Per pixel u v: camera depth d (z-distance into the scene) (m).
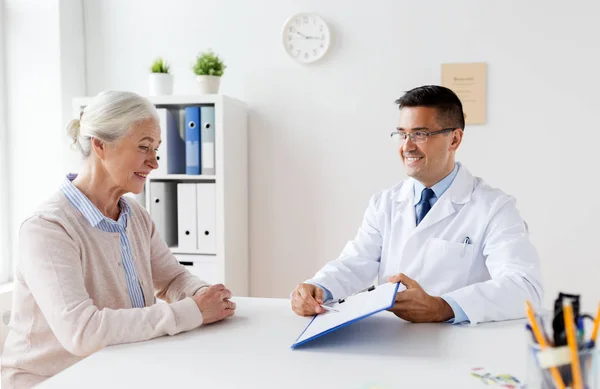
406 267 1.64
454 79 2.55
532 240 2.54
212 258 2.48
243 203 2.71
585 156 2.48
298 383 0.94
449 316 1.30
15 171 2.69
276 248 2.77
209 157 2.47
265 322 1.31
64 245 1.24
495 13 2.51
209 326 1.28
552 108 2.50
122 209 1.47
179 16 2.78
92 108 1.34
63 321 1.16
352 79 2.65
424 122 1.56
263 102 2.73
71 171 2.66
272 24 2.71
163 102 2.46
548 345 0.79
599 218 2.49
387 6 2.60
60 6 2.63
